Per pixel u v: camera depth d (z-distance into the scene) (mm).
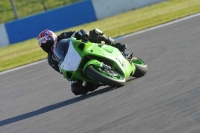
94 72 24125
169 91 22219
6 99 34125
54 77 38875
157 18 65375
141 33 54406
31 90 35219
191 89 21469
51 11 87000
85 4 88688
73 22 87938
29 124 22922
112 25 72688
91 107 22906
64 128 20109
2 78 46219
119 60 25828
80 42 24406
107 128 18219
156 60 34875
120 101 22516
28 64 51688
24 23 86562
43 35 25438
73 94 29156
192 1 79062
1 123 25328
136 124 17781
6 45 85812
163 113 18438
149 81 26344
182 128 15977
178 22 54656
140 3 92375
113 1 90750
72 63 24359
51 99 29406
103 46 25719
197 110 17672
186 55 33094
